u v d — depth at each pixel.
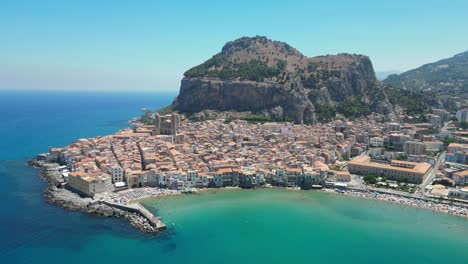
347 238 199.12
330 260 175.25
